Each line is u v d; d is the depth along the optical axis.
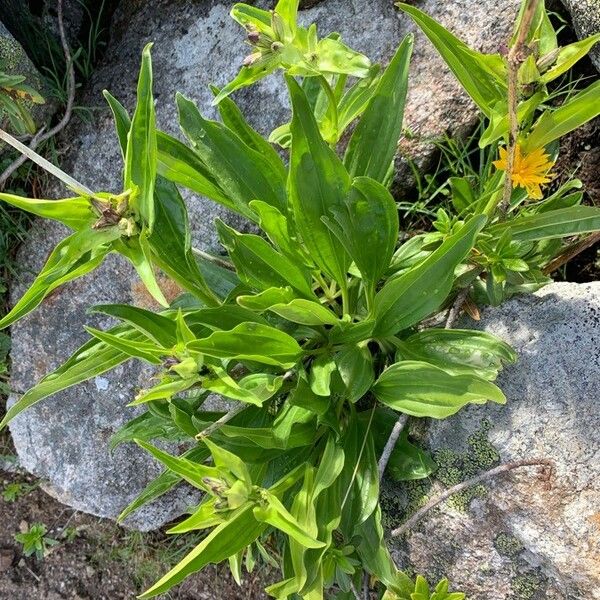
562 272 0.51
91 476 0.64
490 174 0.50
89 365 0.43
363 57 0.37
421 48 0.52
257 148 0.45
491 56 0.35
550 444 0.42
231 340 0.39
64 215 0.34
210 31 0.58
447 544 0.47
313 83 0.47
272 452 0.47
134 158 0.34
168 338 0.41
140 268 0.35
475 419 0.45
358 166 0.44
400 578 0.44
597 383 0.42
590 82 0.50
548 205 0.45
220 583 0.66
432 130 0.52
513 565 0.45
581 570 0.41
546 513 0.42
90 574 0.70
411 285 0.42
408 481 0.48
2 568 0.71
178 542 0.67
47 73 0.63
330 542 0.45
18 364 0.65
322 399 0.44
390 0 0.53
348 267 0.45
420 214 0.54
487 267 0.44
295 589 0.42
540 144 0.38
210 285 0.51
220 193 0.46
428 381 0.42
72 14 0.64
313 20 0.55
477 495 0.45
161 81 0.59
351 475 0.47
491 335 0.43
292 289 0.45
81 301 0.62
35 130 0.59
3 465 0.71
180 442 0.62
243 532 0.39
